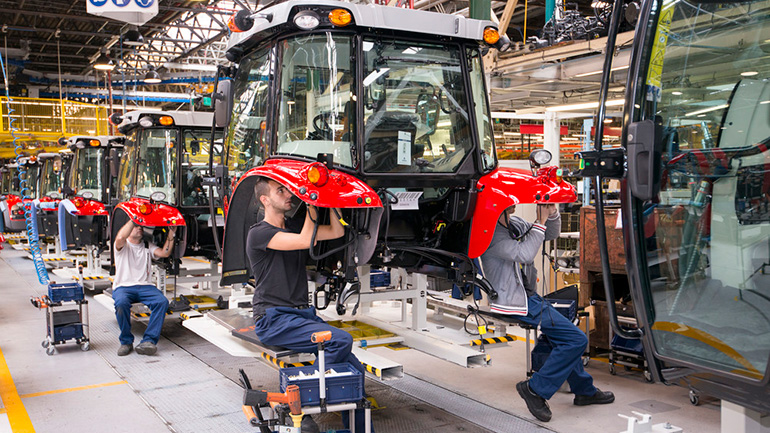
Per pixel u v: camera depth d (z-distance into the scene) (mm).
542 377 4141
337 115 3789
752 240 1783
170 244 6484
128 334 6031
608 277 2006
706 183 1862
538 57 5898
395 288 6234
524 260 4070
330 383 3105
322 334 3062
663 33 1912
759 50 1776
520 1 11750
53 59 21984
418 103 3959
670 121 1907
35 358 5883
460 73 4094
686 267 1914
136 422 4230
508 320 4379
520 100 7305
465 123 4094
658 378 2066
